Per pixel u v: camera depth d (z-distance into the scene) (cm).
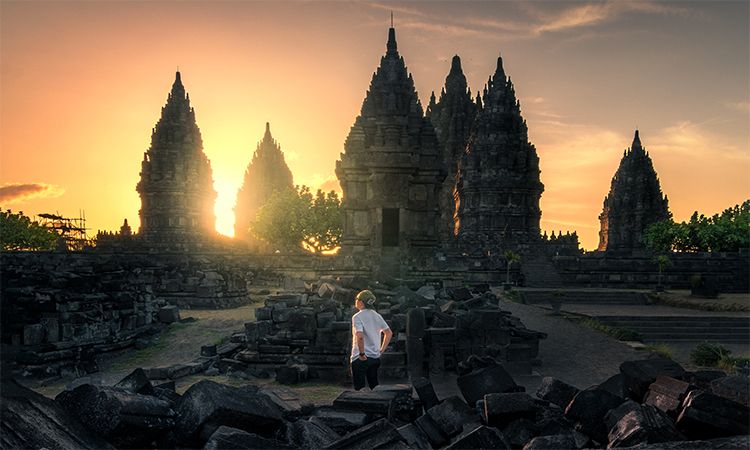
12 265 2069
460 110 9075
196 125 9119
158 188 8344
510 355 1695
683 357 2194
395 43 4950
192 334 2161
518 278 4978
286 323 1603
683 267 5012
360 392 873
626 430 620
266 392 890
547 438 647
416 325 1566
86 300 1819
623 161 9800
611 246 9669
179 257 5181
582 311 3316
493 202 7112
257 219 8819
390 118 4688
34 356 1527
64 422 546
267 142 13362
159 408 613
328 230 8669
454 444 625
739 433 611
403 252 4475
